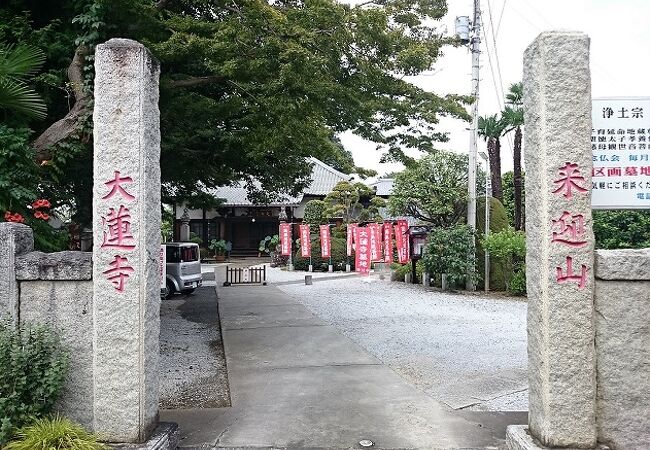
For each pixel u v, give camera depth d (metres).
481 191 22.66
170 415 5.74
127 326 4.34
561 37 4.32
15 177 6.15
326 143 8.57
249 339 9.84
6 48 7.16
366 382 6.93
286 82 7.32
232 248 38.09
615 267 4.29
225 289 18.81
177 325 11.56
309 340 9.69
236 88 9.27
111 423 4.32
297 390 6.61
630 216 18.52
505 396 6.38
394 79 8.42
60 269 4.52
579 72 4.30
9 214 5.81
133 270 4.36
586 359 4.23
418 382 7.00
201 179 14.46
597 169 4.70
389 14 7.71
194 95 9.54
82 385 4.52
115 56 4.43
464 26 16.19
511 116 22.55
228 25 7.09
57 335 4.48
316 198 36.03
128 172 4.40
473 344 9.41
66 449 3.87
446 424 5.41
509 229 16.69
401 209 20.58
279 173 13.55
